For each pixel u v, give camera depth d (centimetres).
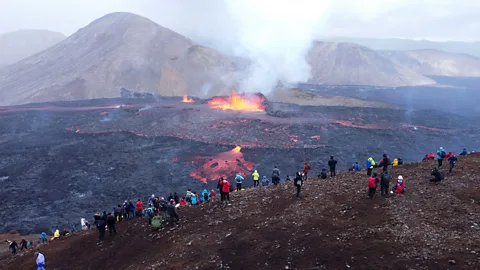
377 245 1650
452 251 1512
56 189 5362
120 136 7856
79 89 13625
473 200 1947
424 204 1991
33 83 14962
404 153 6938
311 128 8456
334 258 1608
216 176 5753
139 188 5322
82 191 5291
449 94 17525
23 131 8575
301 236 1855
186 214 2539
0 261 2831
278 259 1692
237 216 2284
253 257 1748
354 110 11125
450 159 2434
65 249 2545
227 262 1739
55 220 4462
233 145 7238
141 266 1927
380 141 7675
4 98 13900
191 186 5356
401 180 2217
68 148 7156
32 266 2431
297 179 2400
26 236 4116
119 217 2923
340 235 1795
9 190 5347
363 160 6431
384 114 10706
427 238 1639
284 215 2150
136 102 12350
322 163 6228
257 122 8906
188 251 1922
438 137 8106
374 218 1922
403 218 1862
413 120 10088
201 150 7000
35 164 6362
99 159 6538
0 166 6319
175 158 6594
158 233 2328
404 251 1567
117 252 2253
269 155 6669
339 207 2138
